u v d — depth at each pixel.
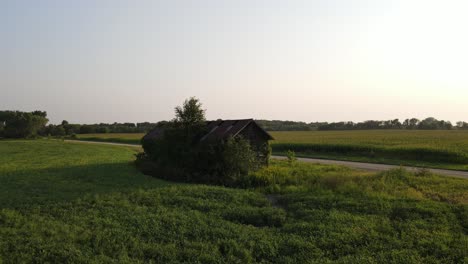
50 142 87.81
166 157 32.81
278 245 13.58
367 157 51.12
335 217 16.61
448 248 12.80
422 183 26.25
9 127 116.06
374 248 13.07
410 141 69.38
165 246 13.20
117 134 146.12
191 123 33.44
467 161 43.09
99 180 27.20
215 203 19.77
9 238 13.52
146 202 20.02
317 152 58.69
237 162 29.42
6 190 22.61
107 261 11.70
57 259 11.83
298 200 20.84
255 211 18.17
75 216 16.59
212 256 12.36
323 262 11.82
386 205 18.66
